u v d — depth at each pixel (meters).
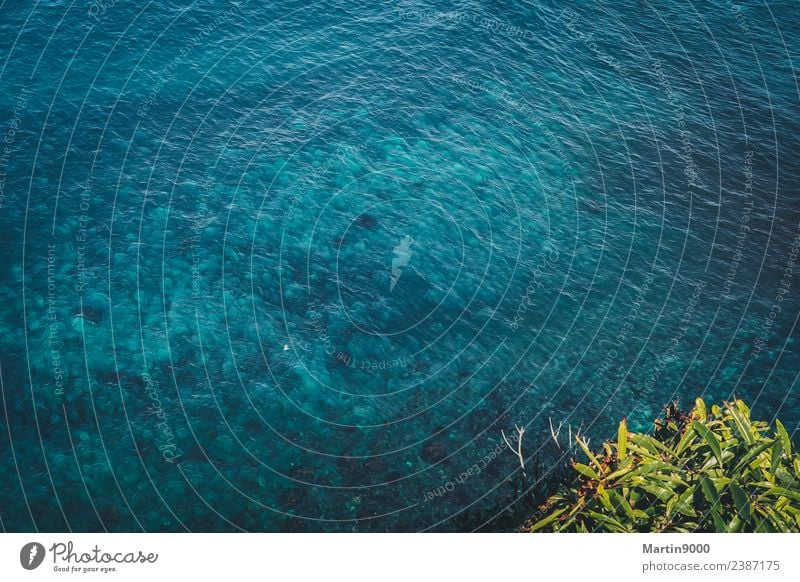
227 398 10.98
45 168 13.81
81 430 10.34
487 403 11.27
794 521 6.38
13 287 11.97
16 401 10.55
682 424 7.47
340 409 11.00
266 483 9.97
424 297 12.75
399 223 13.88
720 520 6.22
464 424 10.94
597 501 7.05
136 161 14.21
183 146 14.62
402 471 10.24
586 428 10.98
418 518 9.67
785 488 6.27
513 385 11.56
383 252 13.37
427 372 11.64
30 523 9.27
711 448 6.48
